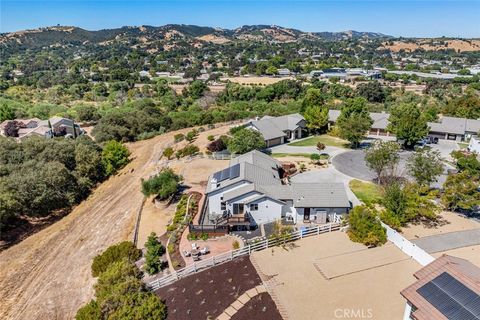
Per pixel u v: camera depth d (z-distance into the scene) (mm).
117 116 83875
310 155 55781
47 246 35844
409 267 27219
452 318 17094
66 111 108625
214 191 35656
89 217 41625
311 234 32188
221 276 26594
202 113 93938
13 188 41344
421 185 37219
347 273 26547
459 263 20516
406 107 59531
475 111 77688
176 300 24609
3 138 57656
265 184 36281
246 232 33156
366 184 43688
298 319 22141
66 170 48406
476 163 39094
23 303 27656
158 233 34875
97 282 27703
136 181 51500
